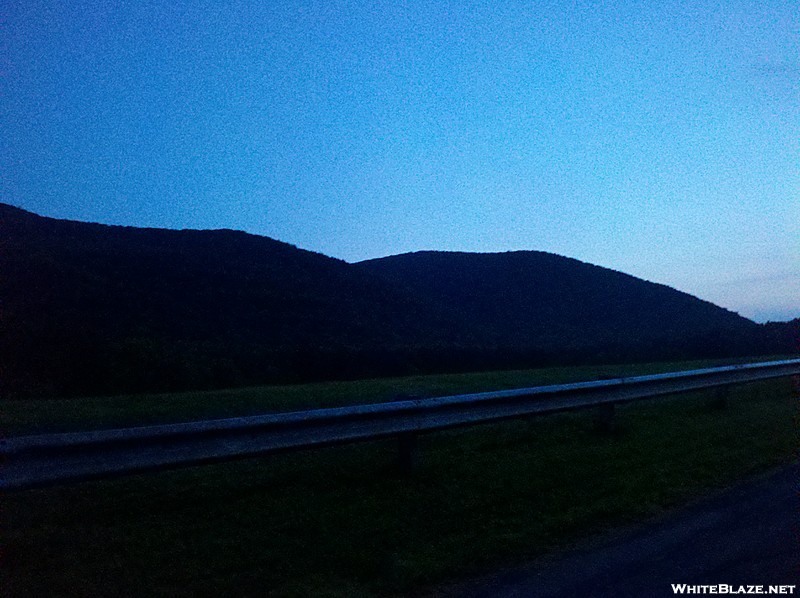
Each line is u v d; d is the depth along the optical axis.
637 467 9.76
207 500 7.33
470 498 7.96
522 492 8.30
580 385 11.02
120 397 14.30
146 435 6.18
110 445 6.01
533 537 6.98
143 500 7.20
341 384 17.27
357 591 5.65
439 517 7.36
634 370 21.61
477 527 7.16
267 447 7.04
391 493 7.92
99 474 5.90
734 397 16.81
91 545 6.05
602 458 10.07
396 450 9.66
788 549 6.71
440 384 16.88
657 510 8.05
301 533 6.66
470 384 16.86
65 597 5.16
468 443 10.42
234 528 6.64
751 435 12.23
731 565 6.31
